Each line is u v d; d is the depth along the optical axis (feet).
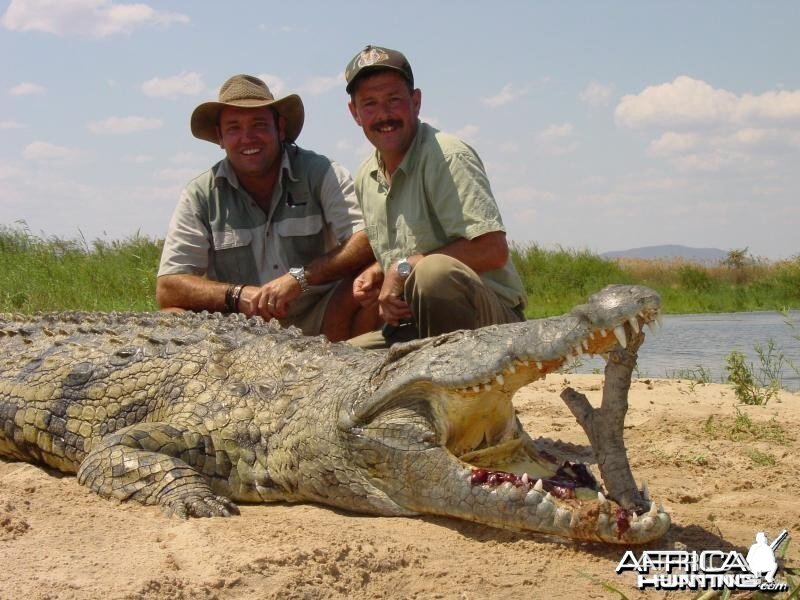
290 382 7.36
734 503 6.98
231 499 7.20
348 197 11.05
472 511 6.05
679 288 41.01
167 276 10.68
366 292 9.98
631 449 8.77
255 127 10.63
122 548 5.71
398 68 9.36
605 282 38.63
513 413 6.74
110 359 8.15
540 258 39.70
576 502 5.97
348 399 6.69
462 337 6.36
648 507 5.84
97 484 6.98
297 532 6.04
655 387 12.50
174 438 7.24
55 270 23.02
